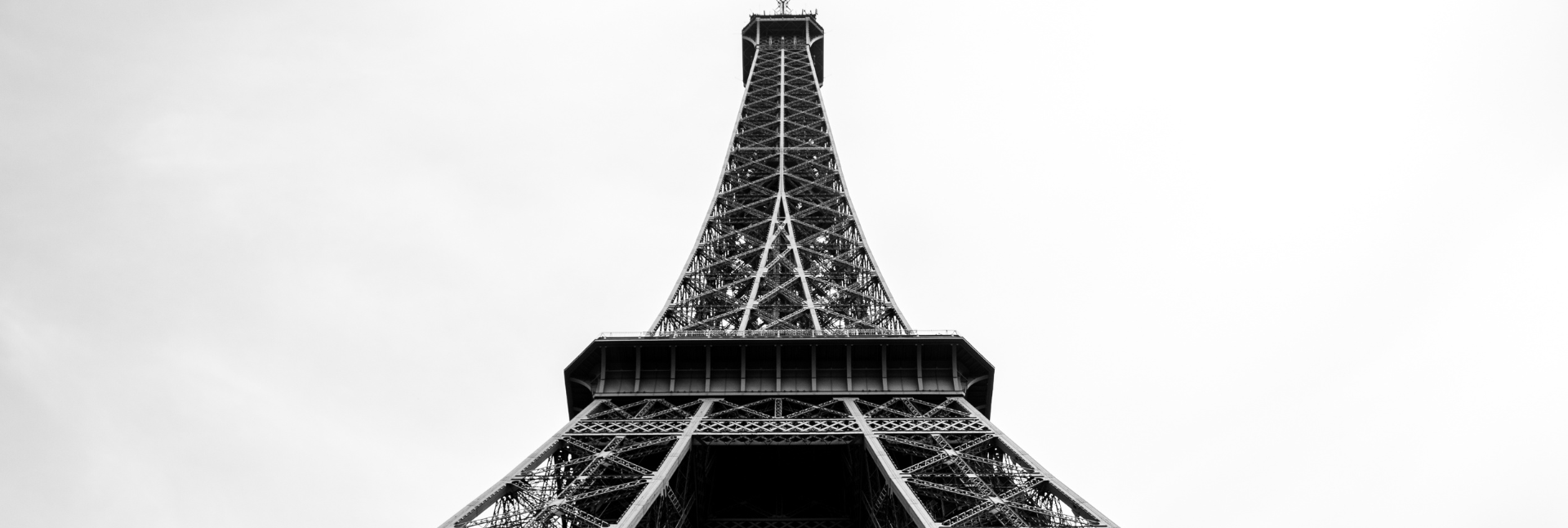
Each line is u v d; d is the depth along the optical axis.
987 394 82.44
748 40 184.00
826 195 126.44
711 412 77.19
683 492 70.06
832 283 101.06
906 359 81.44
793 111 152.75
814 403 78.81
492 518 58.75
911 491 61.25
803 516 79.25
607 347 81.06
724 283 109.25
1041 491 61.19
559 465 66.12
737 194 128.62
